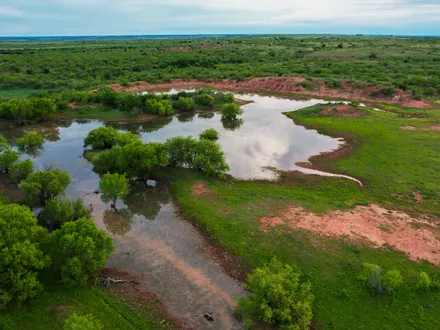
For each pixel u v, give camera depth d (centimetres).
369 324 2091
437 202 3481
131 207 3484
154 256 2753
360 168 4341
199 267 2642
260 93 9250
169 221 3241
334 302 2252
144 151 3803
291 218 3191
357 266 2548
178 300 2325
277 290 2097
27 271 2161
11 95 7938
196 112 7344
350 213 3291
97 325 1936
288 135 5778
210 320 2166
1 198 3319
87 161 4659
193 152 4106
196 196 3594
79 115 6712
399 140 5253
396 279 2280
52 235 2358
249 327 2086
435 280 2405
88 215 3133
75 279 2281
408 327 2062
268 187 3881
